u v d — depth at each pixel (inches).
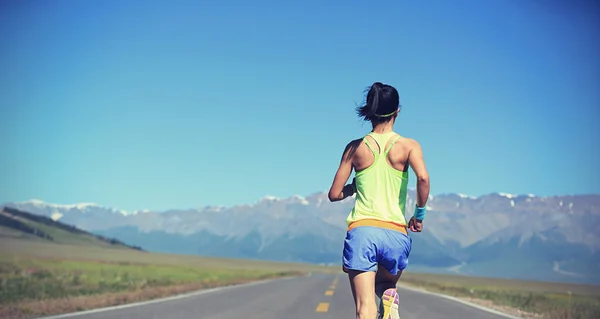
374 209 190.7
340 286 1266.0
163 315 539.5
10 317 495.2
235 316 556.7
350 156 195.3
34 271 1604.3
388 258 189.3
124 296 733.9
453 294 1219.9
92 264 2987.2
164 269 2763.3
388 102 193.5
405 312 645.3
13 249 6368.1
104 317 507.2
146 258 6648.6
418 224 196.9
